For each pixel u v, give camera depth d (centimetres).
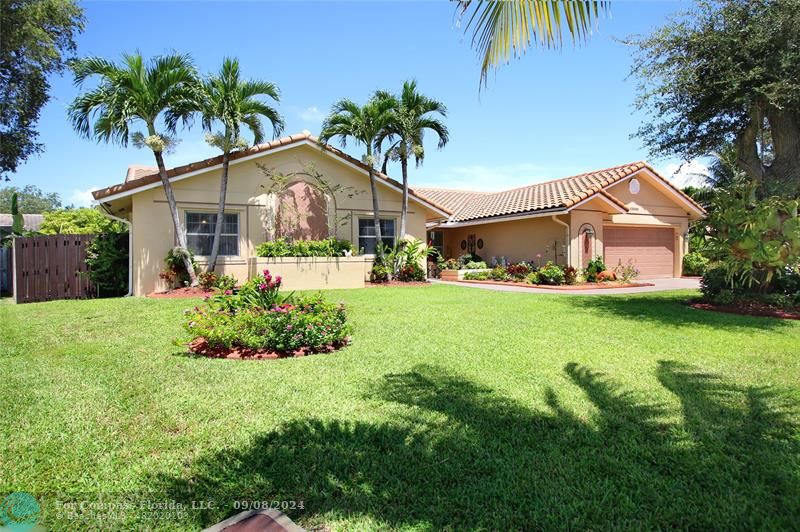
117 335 737
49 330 775
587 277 1811
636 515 262
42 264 1323
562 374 523
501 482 296
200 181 1448
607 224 2019
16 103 2008
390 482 296
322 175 1664
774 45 873
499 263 2166
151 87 1218
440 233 2605
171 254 1355
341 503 274
